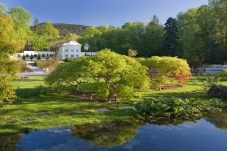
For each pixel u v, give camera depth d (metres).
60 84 10.85
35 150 4.69
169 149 4.74
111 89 9.61
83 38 68.25
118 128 6.04
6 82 6.56
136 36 56.28
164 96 10.64
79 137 5.39
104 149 4.72
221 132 5.81
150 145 4.94
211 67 35.47
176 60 13.50
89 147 4.83
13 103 8.85
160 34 52.00
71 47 57.69
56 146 4.88
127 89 9.21
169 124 6.46
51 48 64.69
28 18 43.69
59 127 6.04
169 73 13.89
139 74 9.35
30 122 6.33
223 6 26.00
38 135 5.50
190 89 13.02
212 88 10.64
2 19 6.98
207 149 4.75
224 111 7.99
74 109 7.97
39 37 68.19
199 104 8.30
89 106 8.43
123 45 53.25
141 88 9.78
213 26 38.84
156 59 13.82
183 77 14.16
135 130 5.92
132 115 7.14
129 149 4.72
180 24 48.66
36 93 10.66
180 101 7.66
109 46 57.03
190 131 5.89
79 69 8.66
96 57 8.93
